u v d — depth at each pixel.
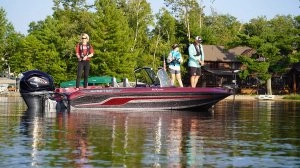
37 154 6.50
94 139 8.05
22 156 6.35
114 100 17.06
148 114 14.91
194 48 17.77
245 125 11.14
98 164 5.82
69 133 8.93
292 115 15.88
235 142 7.88
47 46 60.19
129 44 53.50
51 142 7.65
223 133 9.23
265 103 33.38
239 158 6.31
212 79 70.06
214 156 6.45
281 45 55.91
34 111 16.41
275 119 13.55
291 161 6.11
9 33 83.75
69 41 58.00
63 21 67.44
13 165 5.75
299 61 55.03
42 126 10.31
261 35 57.25
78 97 16.94
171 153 6.66
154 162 5.98
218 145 7.50
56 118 12.80
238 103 31.94
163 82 17.81
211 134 9.00
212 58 69.94
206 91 17.33
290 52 57.22
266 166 5.79
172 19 71.81
